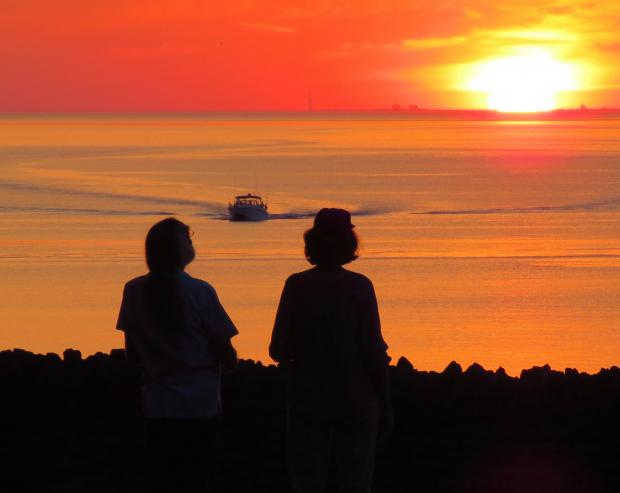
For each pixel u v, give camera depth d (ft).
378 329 56.13
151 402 55.67
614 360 473.26
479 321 567.59
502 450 71.20
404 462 70.69
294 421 57.11
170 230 55.77
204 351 55.67
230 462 71.82
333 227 56.34
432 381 78.23
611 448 70.59
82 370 80.38
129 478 69.41
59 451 72.74
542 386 76.48
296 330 56.13
